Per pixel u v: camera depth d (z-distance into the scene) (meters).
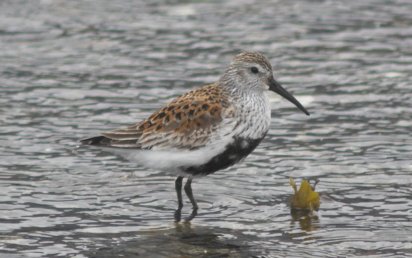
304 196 12.94
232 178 14.15
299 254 11.37
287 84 18.36
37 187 13.66
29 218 12.50
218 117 12.58
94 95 17.78
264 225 12.37
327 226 12.30
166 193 13.59
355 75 18.80
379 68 19.17
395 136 15.73
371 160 14.73
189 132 12.52
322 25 21.80
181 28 21.70
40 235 11.93
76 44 20.67
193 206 13.03
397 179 13.95
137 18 22.42
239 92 12.86
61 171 14.34
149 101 17.45
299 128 16.25
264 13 22.73
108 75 18.88
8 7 22.94
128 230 12.18
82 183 13.89
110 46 20.56
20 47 20.42
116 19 22.30
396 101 17.41
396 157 14.83
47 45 20.58
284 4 23.36
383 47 20.38
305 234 12.03
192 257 11.27
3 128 16.06
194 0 23.66
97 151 15.20
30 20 22.12
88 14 22.62
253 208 13.00
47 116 16.70
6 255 11.25
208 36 21.16
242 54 13.05
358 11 22.70
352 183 13.84
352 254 11.37
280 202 13.21
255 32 21.39
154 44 20.69
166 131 12.53
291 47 20.42
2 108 17.05
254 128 12.86
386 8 22.86
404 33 21.20
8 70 19.08
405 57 19.80
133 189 13.70
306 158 14.89
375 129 16.09
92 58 19.86
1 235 11.90
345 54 20.02
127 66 19.41
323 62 19.55
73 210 12.84
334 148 15.29
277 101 17.59
